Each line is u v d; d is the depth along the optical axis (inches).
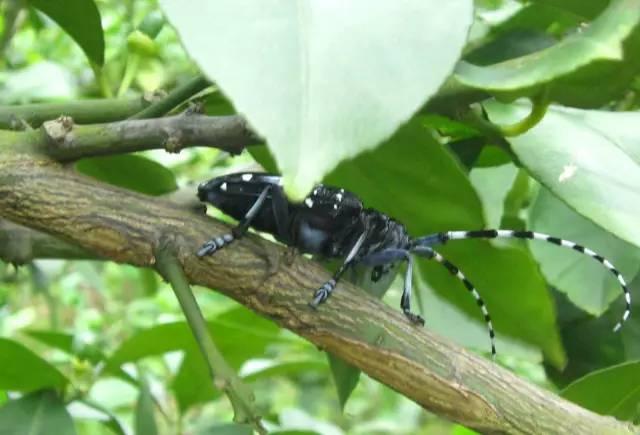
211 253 8.8
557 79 7.9
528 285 10.6
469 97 8.5
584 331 11.4
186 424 13.6
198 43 7.0
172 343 11.1
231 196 9.8
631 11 7.8
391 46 7.1
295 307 8.9
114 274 26.4
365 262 9.9
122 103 9.8
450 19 7.1
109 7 14.4
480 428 8.9
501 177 11.1
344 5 7.1
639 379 9.7
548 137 8.9
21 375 10.4
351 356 8.9
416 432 27.5
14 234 10.7
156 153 16.4
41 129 8.7
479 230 10.1
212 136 8.6
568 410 8.9
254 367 12.6
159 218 8.8
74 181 8.7
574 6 9.2
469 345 11.0
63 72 13.8
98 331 23.2
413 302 11.6
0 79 14.6
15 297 21.5
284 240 9.8
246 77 6.9
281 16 7.1
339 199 9.7
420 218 10.1
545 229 10.8
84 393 10.8
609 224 8.6
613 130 9.0
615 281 10.7
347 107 6.9
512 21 10.0
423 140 9.4
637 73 7.9
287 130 6.9
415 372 8.9
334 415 28.3
